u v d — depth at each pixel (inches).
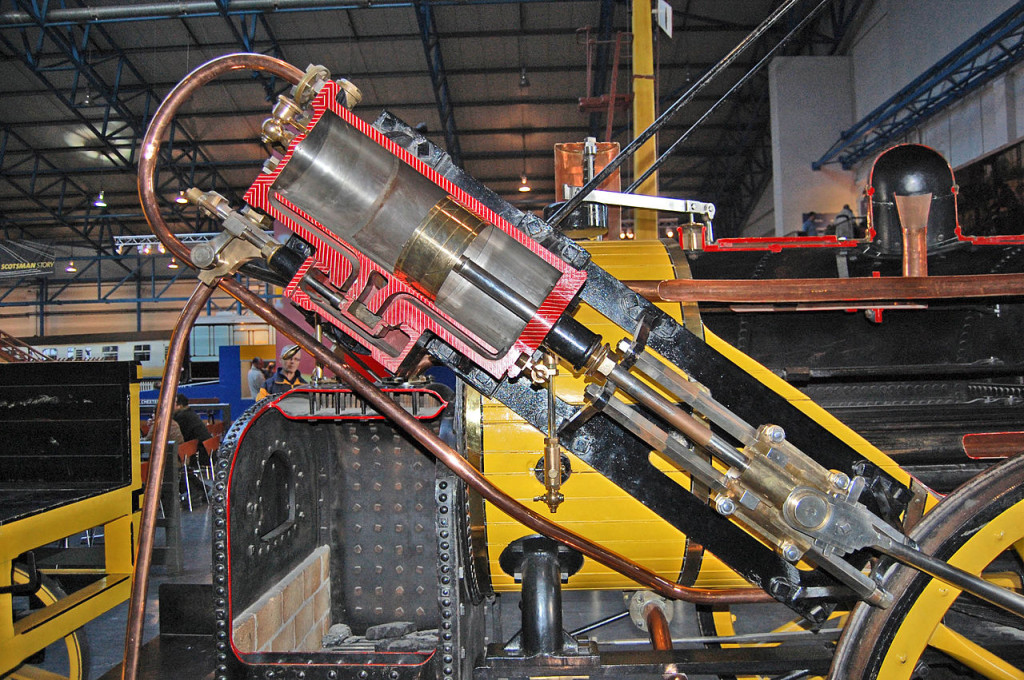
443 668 58.6
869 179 93.0
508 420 67.6
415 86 624.1
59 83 605.6
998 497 61.6
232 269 55.4
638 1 290.0
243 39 511.8
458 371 55.7
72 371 113.7
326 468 88.5
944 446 73.0
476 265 47.9
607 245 77.6
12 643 83.7
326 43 563.2
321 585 85.3
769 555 61.4
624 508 67.8
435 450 57.8
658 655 69.2
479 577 70.4
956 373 76.5
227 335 728.3
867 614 60.7
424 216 48.3
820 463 58.9
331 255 51.4
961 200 145.1
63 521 93.9
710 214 94.7
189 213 820.6
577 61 602.9
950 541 60.1
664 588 66.9
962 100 437.4
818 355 90.0
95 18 477.7
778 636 94.0
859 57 577.9
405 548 88.0
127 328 1003.3
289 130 50.9
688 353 56.9
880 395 89.0
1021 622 88.4
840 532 52.9
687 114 692.7
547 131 706.8
